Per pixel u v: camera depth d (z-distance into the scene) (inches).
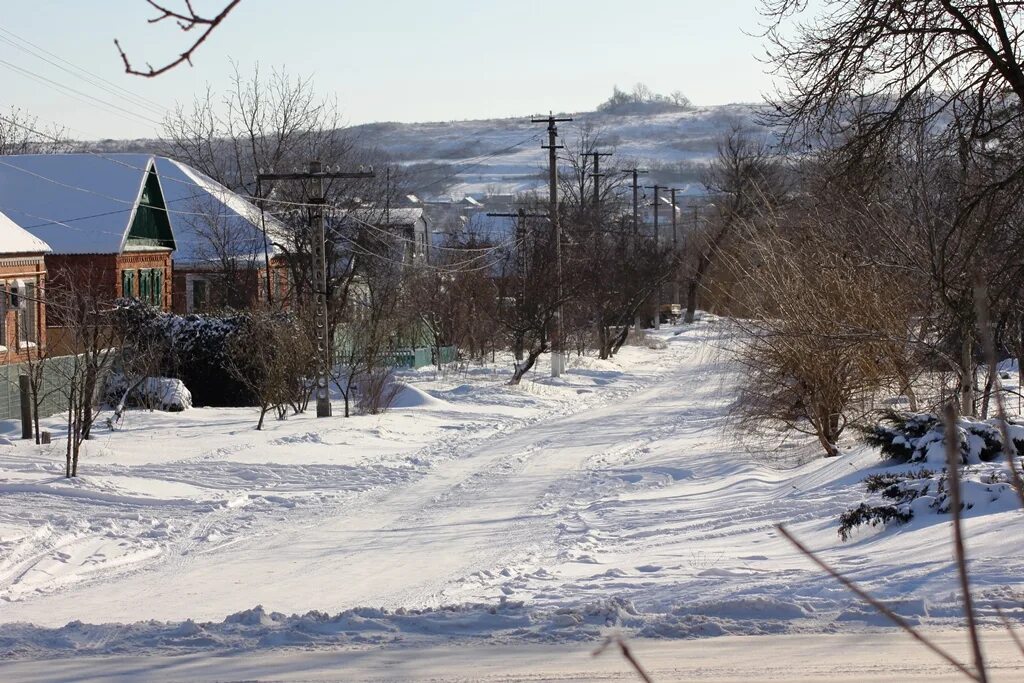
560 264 2076.8
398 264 2282.2
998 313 694.5
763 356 920.9
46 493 860.0
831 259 900.6
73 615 526.6
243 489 941.8
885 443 746.8
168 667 367.9
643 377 2325.3
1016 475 96.0
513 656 366.6
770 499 757.3
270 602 547.2
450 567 623.8
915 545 509.4
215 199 2359.7
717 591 468.1
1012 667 315.6
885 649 348.2
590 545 658.8
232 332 1598.2
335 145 2753.4
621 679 322.3
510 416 1583.4
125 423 1320.1
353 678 340.5
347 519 820.0
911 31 665.6
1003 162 679.1
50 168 2032.5
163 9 114.8
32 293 1485.0
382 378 1558.8
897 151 710.5
